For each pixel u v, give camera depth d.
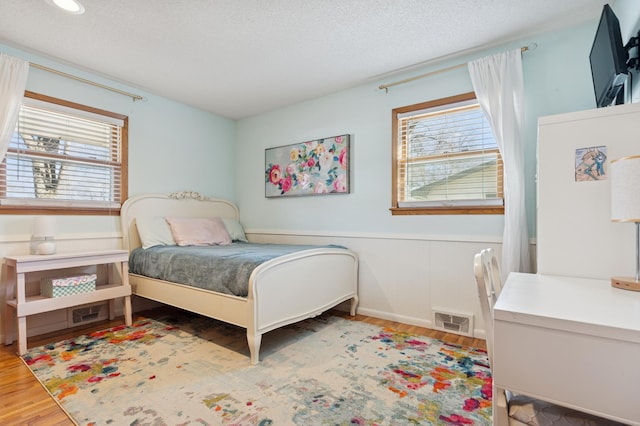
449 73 2.69
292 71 2.88
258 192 4.04
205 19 2.10
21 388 1.74
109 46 2.44
